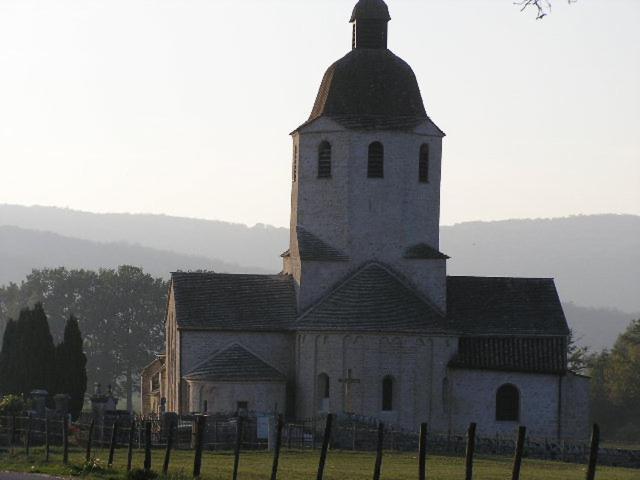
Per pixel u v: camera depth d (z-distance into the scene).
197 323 157.62
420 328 153.25
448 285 164.75
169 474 98.94
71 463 109.88
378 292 155.62
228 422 137.12
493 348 158.62
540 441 144.25
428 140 161.88
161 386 178.00
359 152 159.38
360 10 163.12
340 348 152.38
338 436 138.12
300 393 154.50
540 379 156.88
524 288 165.38
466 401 156.38
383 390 153.00
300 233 160.75
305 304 158.38
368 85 160.75
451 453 136.25
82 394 180.88
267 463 116.56
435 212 162.25
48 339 179.88
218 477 98.69
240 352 157.00
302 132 161.00
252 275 164.00
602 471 119.50
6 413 138.38
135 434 135.38
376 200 159.50
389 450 136.25
